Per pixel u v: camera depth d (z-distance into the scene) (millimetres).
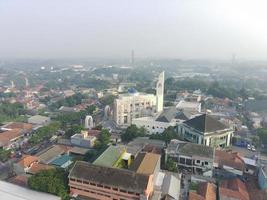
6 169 111875
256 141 143500
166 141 134375
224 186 93000
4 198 81250
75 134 141250
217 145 135125
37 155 116312
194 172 108062
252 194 89125
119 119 181875
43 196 82625
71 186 85375
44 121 181750
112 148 110938
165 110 180750
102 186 81188
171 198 82938
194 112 173500
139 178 80500
